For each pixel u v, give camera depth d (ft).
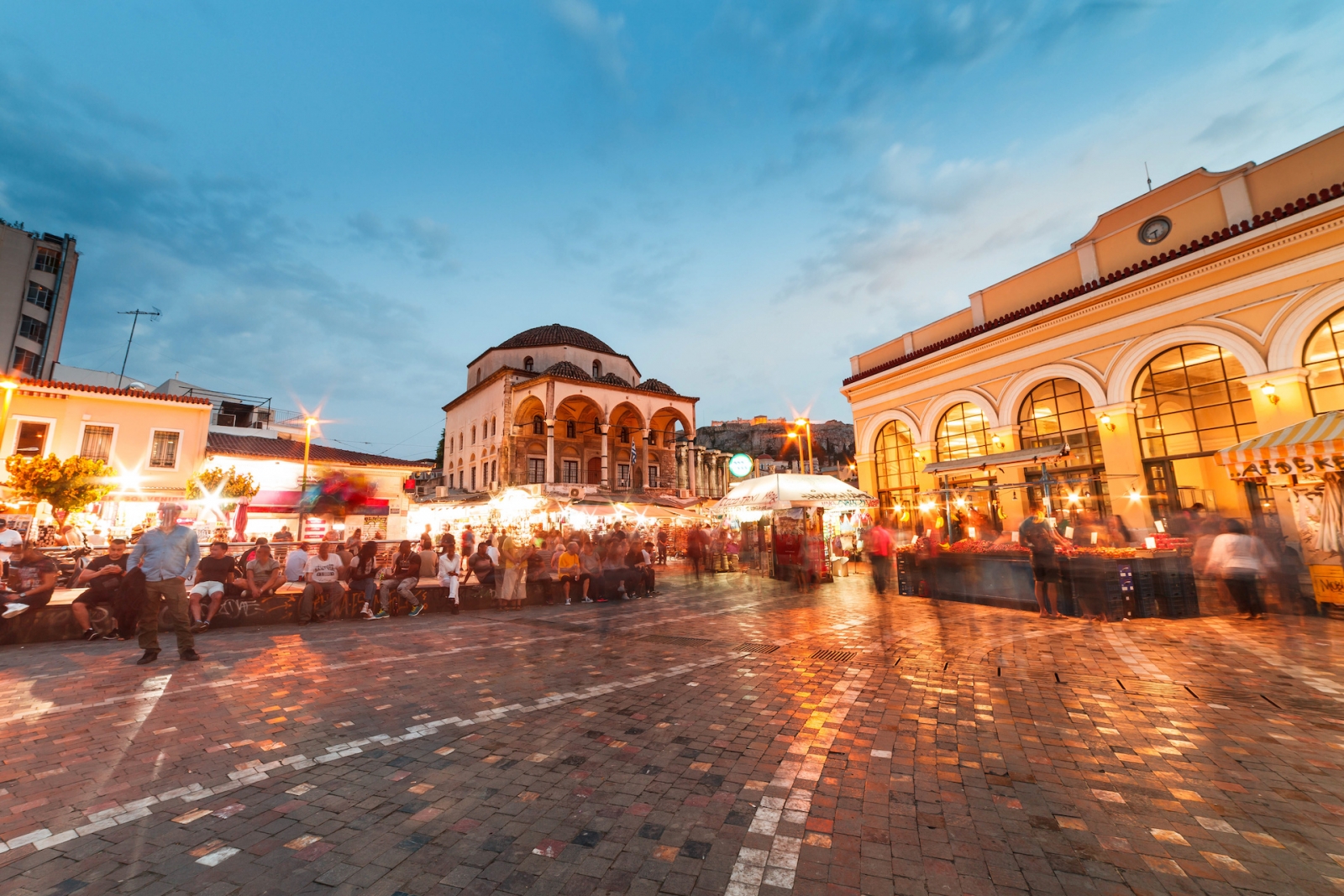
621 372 137.08
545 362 126.52
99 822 9.55
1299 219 32.68
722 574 62.23
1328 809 9.69
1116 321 41.81
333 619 31.96
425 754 12.60
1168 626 26.25
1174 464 38.99
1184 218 39.86
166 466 74.08
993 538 44.14
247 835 9.20
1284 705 15.05
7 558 34.06
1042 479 39.11
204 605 28.60
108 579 25.86
